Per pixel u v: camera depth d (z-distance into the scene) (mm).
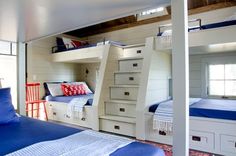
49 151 1002
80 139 1223
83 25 2064
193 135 2395
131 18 4676
